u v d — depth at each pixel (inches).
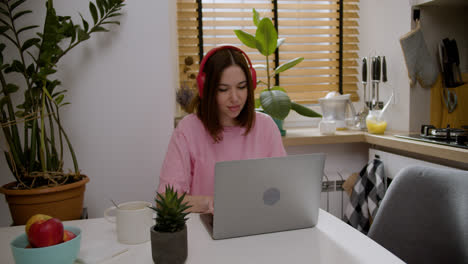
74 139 66.4
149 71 68.1
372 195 77.7
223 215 31.3
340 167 96.3
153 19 67.4
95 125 67.0
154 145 69.7
